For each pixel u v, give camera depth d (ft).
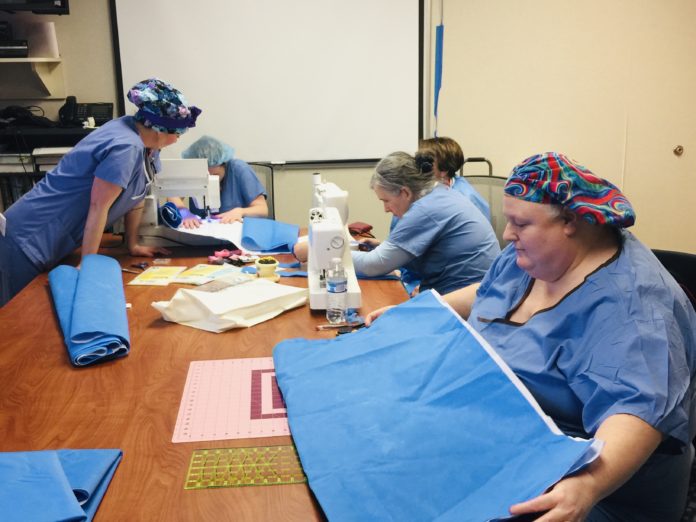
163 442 3.47
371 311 5.66
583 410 3.34
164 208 8.33
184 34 12.50
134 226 8.09
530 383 3.72
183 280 6.64
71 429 3.61
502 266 4.64
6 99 12.39
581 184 3.50
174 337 5.05
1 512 2.61
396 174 7.16
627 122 13.85
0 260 7.67
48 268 7.89
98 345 4.55
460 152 8.98
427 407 3.52
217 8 12.49
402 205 7.40
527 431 3.05
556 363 3.62
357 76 13.16
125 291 6.34
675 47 13.57
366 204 13.83
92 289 5.48
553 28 13.34
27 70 12.27
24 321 5.52
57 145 11.73
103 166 7.13
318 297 5.53
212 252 8.07
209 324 5.21
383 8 12.93
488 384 3.45
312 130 13.28
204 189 8.38
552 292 3.85
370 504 2.82
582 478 2.73
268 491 3.03
